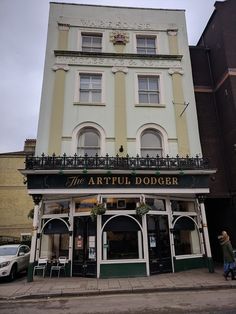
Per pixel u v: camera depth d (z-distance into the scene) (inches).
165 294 297.0
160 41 531.2
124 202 415.2
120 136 453.4
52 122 449.7
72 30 518.3
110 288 314.3
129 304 260.8
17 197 866.8
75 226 414.9
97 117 462.6
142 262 389.7
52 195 428.8
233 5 539.8
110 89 483.5
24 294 296.4
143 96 495.8
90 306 257.8
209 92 547.5
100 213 385.7
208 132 521.3
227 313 221.9
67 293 298.7
